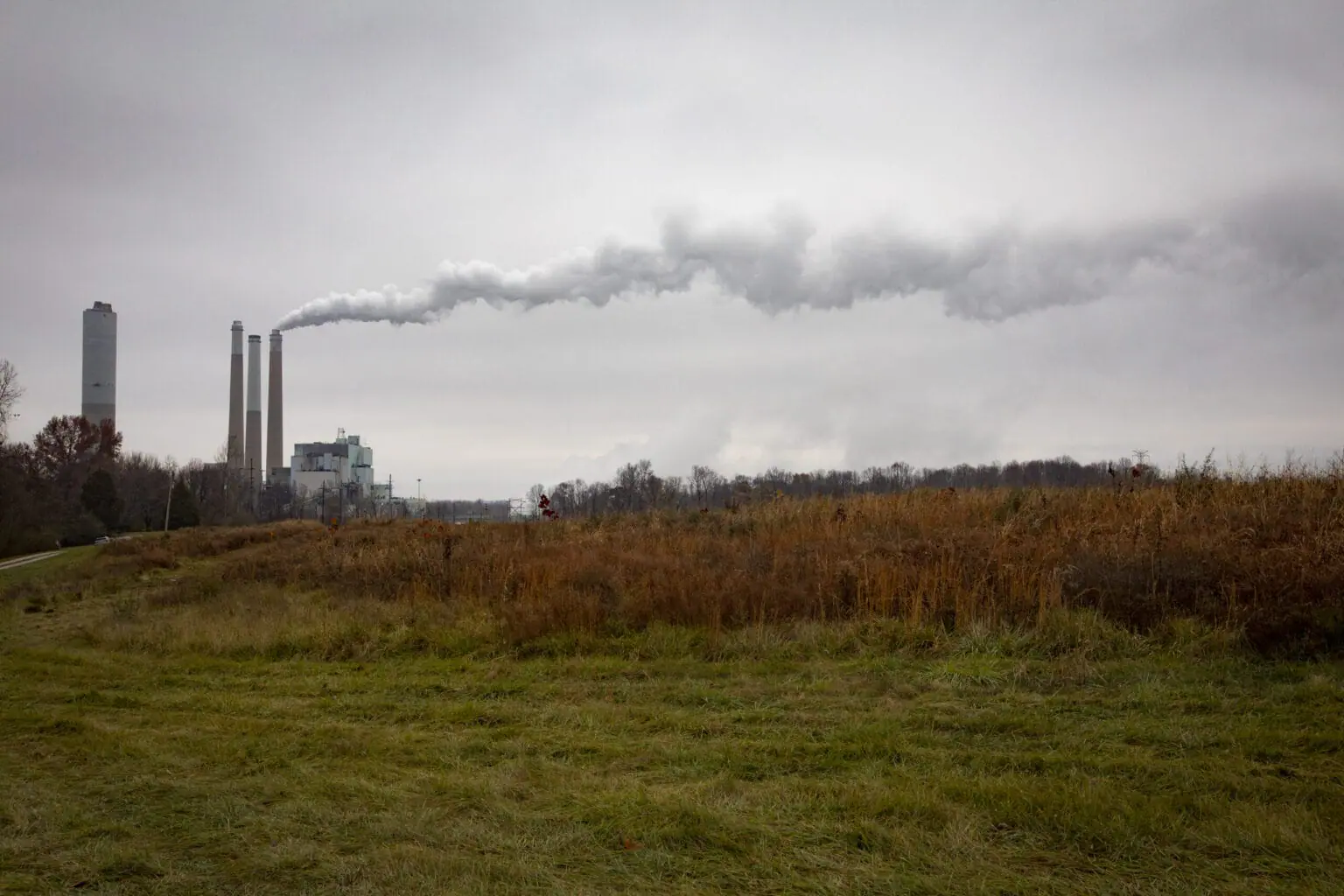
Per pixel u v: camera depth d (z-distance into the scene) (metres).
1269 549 10.10
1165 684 7.66
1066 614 9.45
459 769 6.29
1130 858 4.41
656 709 7.80
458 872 4.48
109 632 14.12
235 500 86.25
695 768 6.08
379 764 6.48
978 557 11.37
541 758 6.50
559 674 9.51
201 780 6.25
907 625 10.00
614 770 6.20
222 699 9.00
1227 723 6.55
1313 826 4.63
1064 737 6.42
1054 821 4.82
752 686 8.44
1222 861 4.35
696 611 11.22
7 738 7.50
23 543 55.22
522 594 12.99
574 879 4.37
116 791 5.99
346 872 4.53
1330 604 8.53
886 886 4.19
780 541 14.88
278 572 20.12
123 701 9.04
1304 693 7.12
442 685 9.18
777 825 4.96
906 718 7.06
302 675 10.30
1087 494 15.93
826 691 8.15
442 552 16.67
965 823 4.83
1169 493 14.34
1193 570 9.80
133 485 81.38
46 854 4.94
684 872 4.44
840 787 5.51
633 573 13.30
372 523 34.88
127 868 4.72
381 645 11.58
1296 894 3.99
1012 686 7.96
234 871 4.62
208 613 15.14
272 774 6.32
